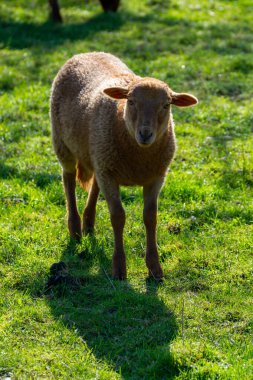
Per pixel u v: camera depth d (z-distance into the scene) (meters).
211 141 14.74
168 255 10.49
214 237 10.91
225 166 13.56
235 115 16.14
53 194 12.38
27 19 23.92
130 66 19.11
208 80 18.45
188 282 9.68
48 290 9.44
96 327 8.62
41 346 8.26
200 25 23.48
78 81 10.99
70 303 9.09
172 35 22.23
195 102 9.59
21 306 9.02
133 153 9.52
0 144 14.53
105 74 10.80
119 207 9.80
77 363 7.95
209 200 12.18
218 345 8.26
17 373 7.76
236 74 18.77
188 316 8.85
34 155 14.05
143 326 8.62
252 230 11.16
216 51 20.84
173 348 8.08
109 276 9.84
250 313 8.90
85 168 10.92
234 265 10.12
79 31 22.47
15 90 17.52
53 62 19.61
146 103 9.10
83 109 10.50
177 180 12.77
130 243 10.74
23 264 10.02
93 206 11.12
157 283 9.68
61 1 26.06
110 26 23.08
